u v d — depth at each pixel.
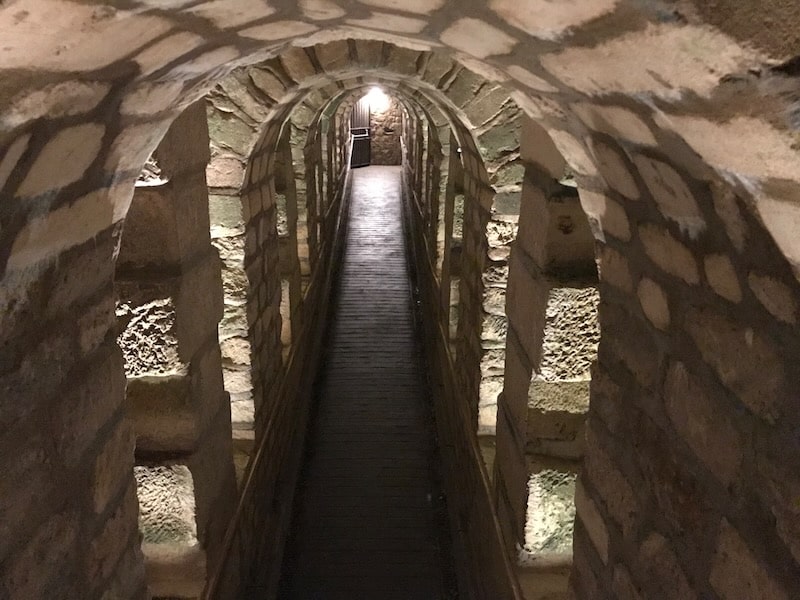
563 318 2.03
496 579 2.67
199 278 2.20
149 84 1.11
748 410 0.93
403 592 3.63
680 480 1.15
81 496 1.28
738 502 0.96
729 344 0.97
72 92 0.86
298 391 5.19
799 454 0.82
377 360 6.74
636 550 1.35
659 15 0.62
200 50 1.13
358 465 4.87
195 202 2.16
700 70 0.64
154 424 2.15
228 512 2.69
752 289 0.88
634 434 1.36
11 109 0.75
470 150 3.25
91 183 1.15
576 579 1.77
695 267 1.03
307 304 6.02
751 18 0.54
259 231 3.38
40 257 1.06
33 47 0.70
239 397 3.29
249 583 3.11
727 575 0.99
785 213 0.69
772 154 0.63
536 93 1.25
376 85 5.18
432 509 4.37
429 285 6.97
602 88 0.92
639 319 1.33
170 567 2.31
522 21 0.90
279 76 2.76
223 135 2.83
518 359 2.37
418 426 5.48
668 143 0.86
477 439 3.43
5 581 1.02
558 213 1.95
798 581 0.82
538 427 2.21
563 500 2.25
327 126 7.95
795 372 0.82
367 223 12.00
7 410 1.01
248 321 3.18
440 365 5.45
